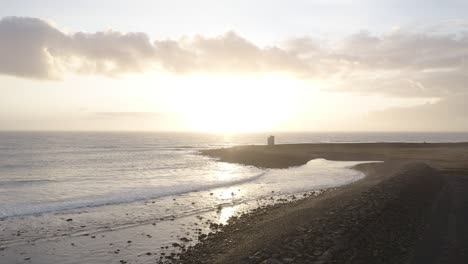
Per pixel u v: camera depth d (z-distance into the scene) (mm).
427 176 27094
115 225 18094
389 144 82688
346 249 10930
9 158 61031
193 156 67250
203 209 21844
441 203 18938
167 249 14273
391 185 20812
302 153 65750
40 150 84000
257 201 24391
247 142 161625
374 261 10508
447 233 13508
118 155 69812
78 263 12922
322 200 21516
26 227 17625
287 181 34469
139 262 12812
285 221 16438
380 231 12891
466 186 25000
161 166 48125
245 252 12086
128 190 28234
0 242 15281
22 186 30078
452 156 55812
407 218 15016
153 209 21781
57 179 34375
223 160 57781
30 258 13445
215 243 14562
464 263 10625
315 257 10234
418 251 11602
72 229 17359
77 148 94250
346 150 72375
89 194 26438
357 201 17109
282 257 10492
